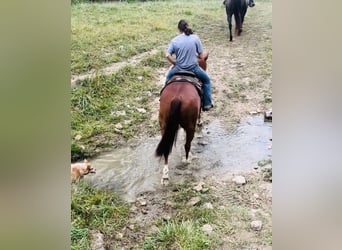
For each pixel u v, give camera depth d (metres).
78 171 2.52
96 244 2.31
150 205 2.49
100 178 2.57
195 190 2.55
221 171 2.64
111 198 2.49
